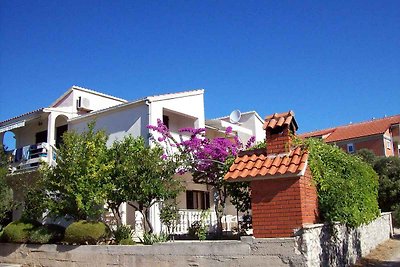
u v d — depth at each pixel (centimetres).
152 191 1617
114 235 1628
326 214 1288
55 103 2653
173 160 1919
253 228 1155
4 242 1750
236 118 3033
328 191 1303
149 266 1299
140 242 1652
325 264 1176
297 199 1110
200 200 2575
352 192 1472
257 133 3119
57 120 2608
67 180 1636
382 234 2239
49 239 1633
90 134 1762
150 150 1716
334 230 1298
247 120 3161
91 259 1442
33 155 2405
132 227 2003
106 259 1401
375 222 2064
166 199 1753
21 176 2191
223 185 1778
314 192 1256
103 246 1420
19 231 1680
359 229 1670
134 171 1616
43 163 1781
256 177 1155
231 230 1992
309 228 1077
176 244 1258
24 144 2834
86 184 1603
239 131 2992
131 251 1348
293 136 1307
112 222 1883
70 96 2591
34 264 1620
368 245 1820
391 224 2605
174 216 1789
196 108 2481
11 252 1705
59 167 1691
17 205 1997
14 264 1680
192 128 2283
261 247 1109
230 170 1228
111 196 1652
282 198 1130
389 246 2045
